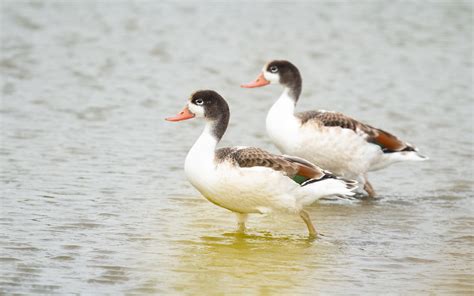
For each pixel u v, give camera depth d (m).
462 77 27.19
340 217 14.28
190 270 11.38
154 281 10.89
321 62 29.06
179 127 20.55
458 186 16.41
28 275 10.84
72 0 38.56
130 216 13.74
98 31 32.81
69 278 10.84
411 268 11.70
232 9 38.03
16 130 19.28
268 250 12.38
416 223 13.96
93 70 26.75
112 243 12.33
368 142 15.65
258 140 19.62
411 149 16.08
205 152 12.79
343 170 15.80
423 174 17.28
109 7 37.47
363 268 11.65
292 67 16.28
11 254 11.57
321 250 12.42
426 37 33.31
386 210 14.76
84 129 19.77
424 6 39.38
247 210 12.91
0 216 13.27
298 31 34.00
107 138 19.06
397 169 17.66
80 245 12.13
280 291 10.70
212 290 10.67
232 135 19.98
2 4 36.94
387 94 24.80
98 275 11.00
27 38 31.00
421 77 27.11
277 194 12.59
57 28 33.00
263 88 25.61
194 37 32.41
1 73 25.67
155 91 24.44
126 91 24.23
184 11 37.28
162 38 31.98
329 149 15.44
